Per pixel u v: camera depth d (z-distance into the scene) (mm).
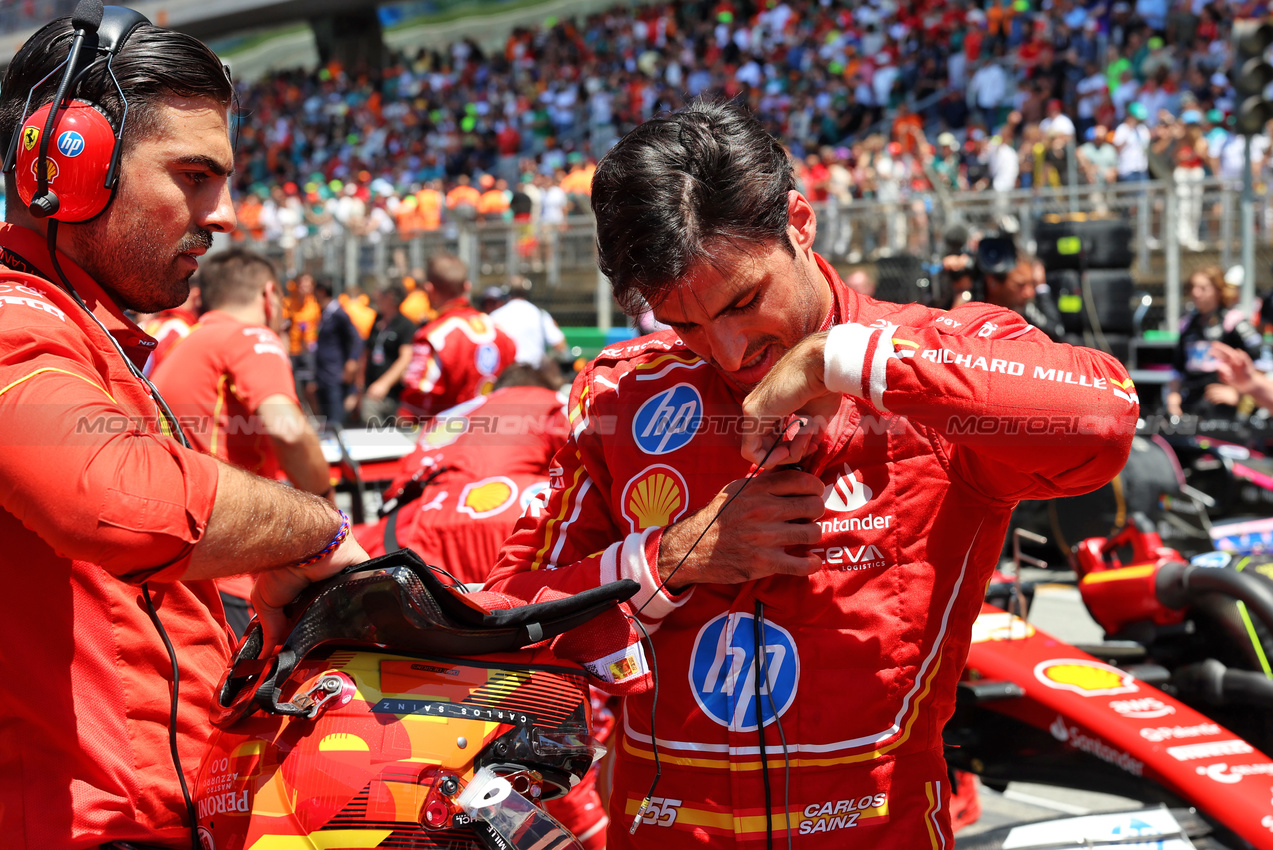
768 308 1182
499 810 1075
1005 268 4652
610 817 1405
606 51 24797
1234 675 2420
